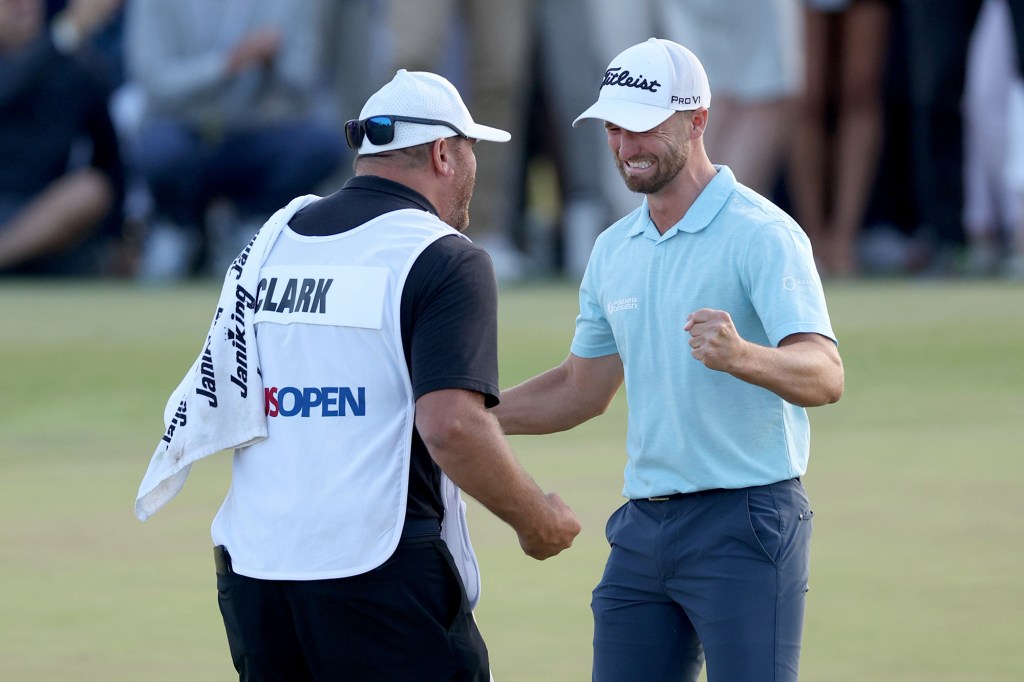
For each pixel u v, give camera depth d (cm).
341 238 1342
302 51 4984
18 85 5172
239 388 1346
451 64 4931
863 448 2809
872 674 1680
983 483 2530
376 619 1313
